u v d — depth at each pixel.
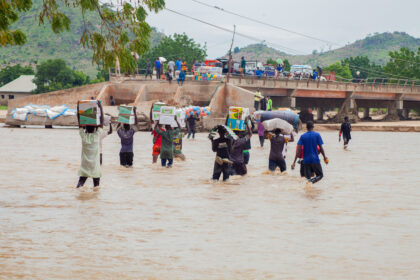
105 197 16.55
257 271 9.12
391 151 36.94
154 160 25.81
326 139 52.03
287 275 8.91
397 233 12.09
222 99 64.88
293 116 28.44
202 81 66.25
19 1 13.90
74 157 28.64
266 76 74.25
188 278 8.71
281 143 22.36
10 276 8.69
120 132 23.97
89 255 10.05
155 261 9.70
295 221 13.31
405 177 22.34
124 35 14.34
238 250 10.53
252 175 22.19
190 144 40.94
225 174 20.14
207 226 12.66
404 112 137.38
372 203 15.98
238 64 77.56
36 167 24.06
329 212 14.52
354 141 49.16
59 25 14.18
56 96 72.31
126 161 24.14
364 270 9.21
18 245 10.72
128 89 71.81
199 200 16.25
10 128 60.62
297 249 10.62
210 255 10.15
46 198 16.22
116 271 9.05
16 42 14.10
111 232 11.92
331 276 8.87
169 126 24.48
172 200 16.19
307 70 87.94
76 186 18.62
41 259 9.73
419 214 14.34
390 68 190.88
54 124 62.59
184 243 11.04
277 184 19.81
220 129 20.00
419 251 10.52
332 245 10.97
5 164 25.08
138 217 13.60
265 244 11.02
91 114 18.11
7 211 14.14
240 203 15.81
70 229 12.14
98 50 14.39
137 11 14.29
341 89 91.62
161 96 68.75
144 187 18.72
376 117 145.88
